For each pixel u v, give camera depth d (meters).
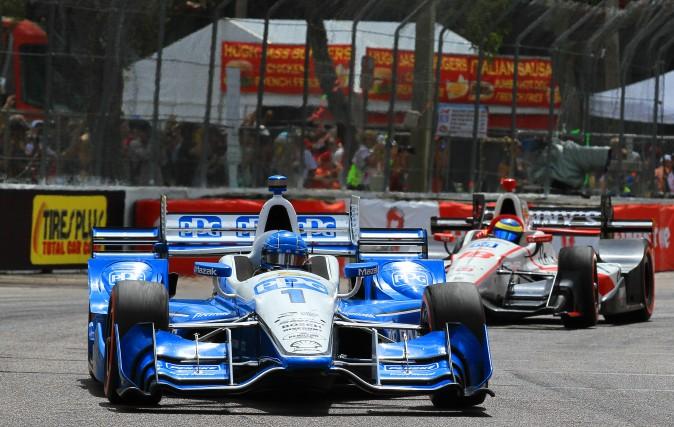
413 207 51.34
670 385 22.16
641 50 61.69
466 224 37.81
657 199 62.19
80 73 47.06
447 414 18.00
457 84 55.19
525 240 35.53
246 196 50.69
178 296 39.22
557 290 33.47
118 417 17.03
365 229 25.56
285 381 17.69
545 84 57.50
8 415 17.22
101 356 19.27
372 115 53.19
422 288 23.50
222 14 50.00
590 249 33.91
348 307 22.08
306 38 51.47
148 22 48.31
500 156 56.78
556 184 58.53
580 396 20.47
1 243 44.53
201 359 17.80
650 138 62.53
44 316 33.38
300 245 20.98
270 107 51.16
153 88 48.66
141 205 47.62
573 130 58.97
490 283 32.94
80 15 46.91
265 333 18.08
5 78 45.66
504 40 56.28
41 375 22.09
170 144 49.22
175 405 18.38
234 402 18.80
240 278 21.03
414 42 53.75
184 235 24.02
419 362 18.14
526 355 27.12
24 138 46.12
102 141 47.75
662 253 57.50
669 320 37.16
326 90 52.03
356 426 16.53
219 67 50.09
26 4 45.91
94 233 23.73
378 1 52.72
